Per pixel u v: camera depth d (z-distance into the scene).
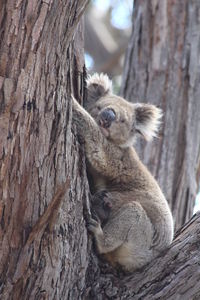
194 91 14.55
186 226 10.24
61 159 8.34
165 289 9.18
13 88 7.55
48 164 8.12
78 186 8.92
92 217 9.84
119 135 12.09
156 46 14.82
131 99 14.57
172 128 14.12
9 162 7.73
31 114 7.76
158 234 10.82
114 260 10.33
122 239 10.30
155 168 13.76
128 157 11.85
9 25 7.46
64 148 8.38
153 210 11.11
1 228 7.91
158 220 10.98
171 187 13.66
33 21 7.54
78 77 10.06
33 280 8.31
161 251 10.70
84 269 9.10
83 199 9.18
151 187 11.73
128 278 9.73
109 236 10.20
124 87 14.88
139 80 14.68
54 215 8.08
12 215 7.93
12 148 7.71
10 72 7.54
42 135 7.95
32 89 7.70
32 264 8.21
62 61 8.04
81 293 9.12
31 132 7.82
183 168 13.88
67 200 8.62
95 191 11.22
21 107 7.65
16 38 7.50
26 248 8.04
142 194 11.42
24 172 7.88
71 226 8.76
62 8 7.72
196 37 14.92
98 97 13.06
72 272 8.88
